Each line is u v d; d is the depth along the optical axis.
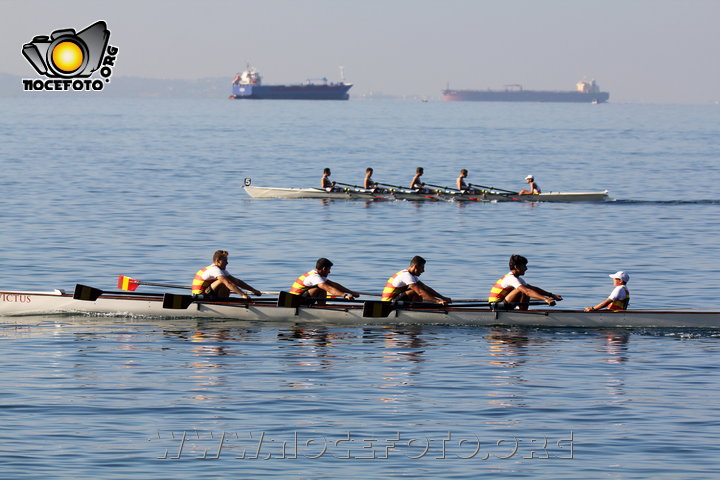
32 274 109.38
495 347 80.44
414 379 69.81
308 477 51.59
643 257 128.12
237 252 127.31
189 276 111.19
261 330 86.19
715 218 171.38
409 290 90.00
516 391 67.00
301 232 147.12
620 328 88.00
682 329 87.94
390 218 167.38
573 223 163.75
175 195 195.38
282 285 107.25
